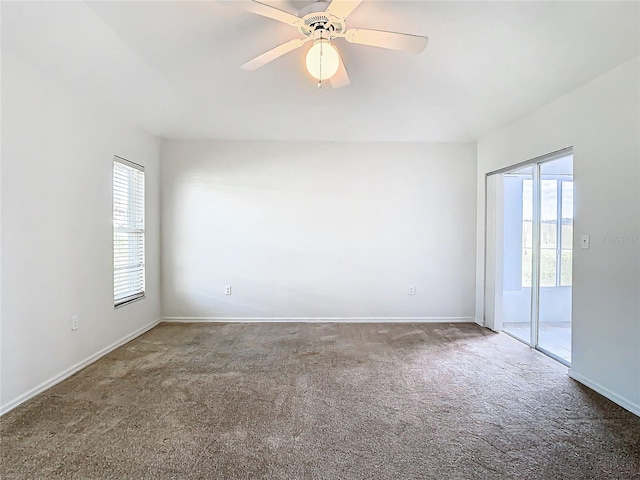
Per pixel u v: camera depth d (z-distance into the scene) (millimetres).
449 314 4945
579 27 2299
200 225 4930
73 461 1972
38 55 2602
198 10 2270
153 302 4742
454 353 3719
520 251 4469
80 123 3271
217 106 3896
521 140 3893
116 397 2723
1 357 2455
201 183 4918
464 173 4941
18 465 1935
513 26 2354
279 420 2408
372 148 4934
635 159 2523
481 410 2549
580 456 2033
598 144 2836
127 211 4188
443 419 2428
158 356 3607
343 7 1852
